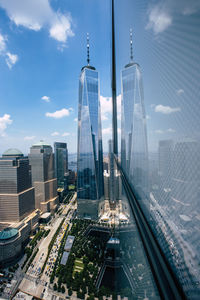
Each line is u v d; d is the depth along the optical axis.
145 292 11.24
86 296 162.00
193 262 4.59
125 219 26.23
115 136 61.34
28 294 182.00
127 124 26.45
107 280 177.50
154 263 8.75
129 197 22.69
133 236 17.53
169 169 6.53
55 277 199.88
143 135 13.64
